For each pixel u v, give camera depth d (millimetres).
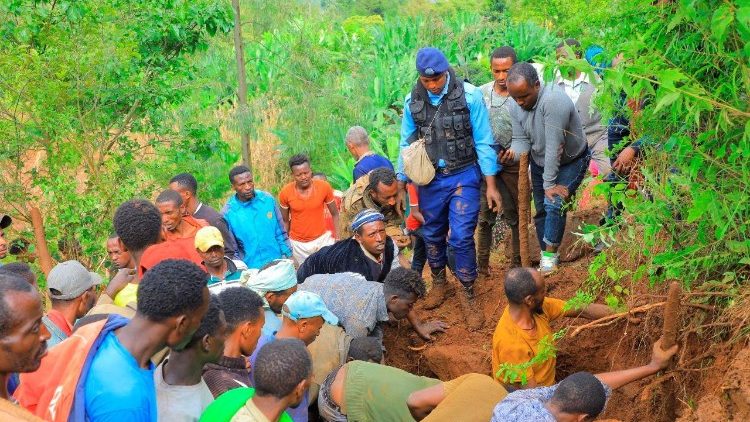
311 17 10719
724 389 3463
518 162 5953
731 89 3451
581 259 6137
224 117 10258
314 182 7719
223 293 4062
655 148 4184
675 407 4344
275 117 12500
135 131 9023
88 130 8266
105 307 3908
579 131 5613
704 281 4168
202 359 3443
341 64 13719
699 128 3844
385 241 5844
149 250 5672
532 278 4617
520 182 5414
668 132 4051
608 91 3746
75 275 4469
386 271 5938
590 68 3604
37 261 7551
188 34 9477
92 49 7914
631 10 3898
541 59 3859
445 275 6504
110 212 7844
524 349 4703
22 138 7875
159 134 9266
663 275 4301
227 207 7152
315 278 5508
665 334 3979
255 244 7082
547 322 4938
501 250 7328
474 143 5875
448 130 5781
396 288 5281
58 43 7879
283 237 7285
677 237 4129
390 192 6262
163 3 9195
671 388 4371
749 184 3619
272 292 4938
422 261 6777
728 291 3953
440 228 6195
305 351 3391
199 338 3371
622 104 4562
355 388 4375
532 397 3525
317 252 5980
